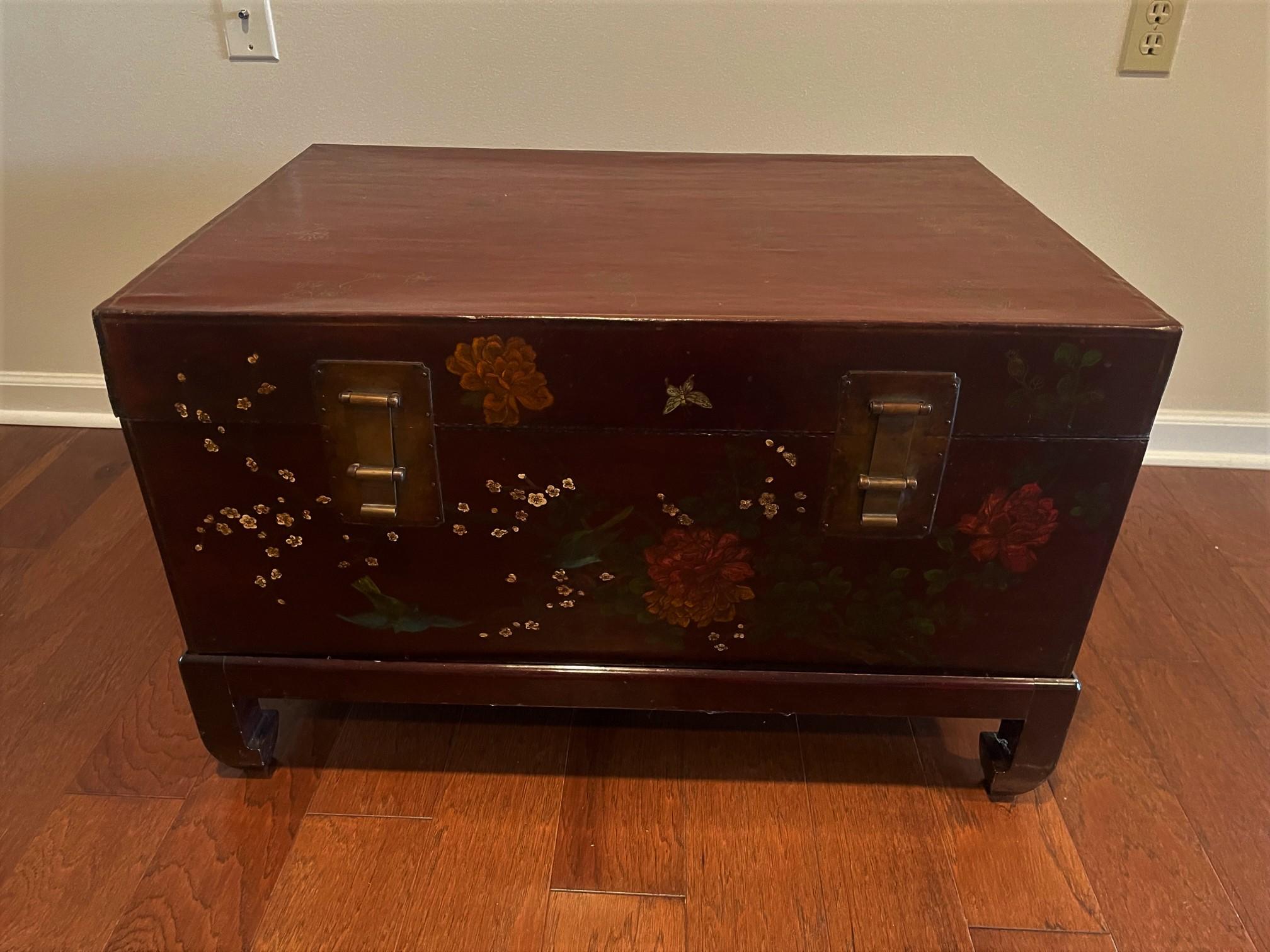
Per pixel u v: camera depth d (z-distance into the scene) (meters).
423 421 0.76
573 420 0.76
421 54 1.28
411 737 1.04
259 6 1.25
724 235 0.91
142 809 0.95
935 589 0.84
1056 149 1.33
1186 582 1.30
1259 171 1.33
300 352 0.74
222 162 1.37
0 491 1.43
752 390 0.74
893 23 1.24
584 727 1.05
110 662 1.12
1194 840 0.94
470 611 0.87
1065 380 0.73
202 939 0.83
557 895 0.87
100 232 1.44
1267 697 1.11
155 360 0.74
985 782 0.99
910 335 0.72
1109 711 1.09
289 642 0.90
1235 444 1.55
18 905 0.85
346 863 0.90
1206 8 1.22
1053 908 0.87
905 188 1.07
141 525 1.36
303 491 0.80
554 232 0.91
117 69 1.30
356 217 0.94
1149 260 1.41
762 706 0.91
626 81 1.29
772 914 0.86
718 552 0.83
